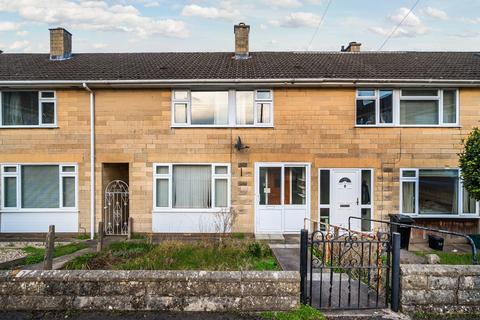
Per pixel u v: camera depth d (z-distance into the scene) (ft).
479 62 43.24
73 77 37.22
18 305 14.56
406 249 31.71
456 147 36.47
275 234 36.42
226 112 37.29
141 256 26.14
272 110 36.83
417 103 37.32
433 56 48.32
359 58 47.14
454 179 36.73
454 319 14.29
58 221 36.63
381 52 52.06
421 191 36.70
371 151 36.68
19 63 43.55
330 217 36.70
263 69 40.29
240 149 36.70
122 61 45.16
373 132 36.70
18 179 36.60
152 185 36.76
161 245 28.81
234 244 29.09
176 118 37.24
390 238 15.67
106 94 36.86
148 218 36.73
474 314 14.57
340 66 41.78
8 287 14.64
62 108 36.70
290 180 37.04
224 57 47.62
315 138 36.83
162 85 36.14
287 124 36.86
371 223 36.65
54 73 38.75
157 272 14.84
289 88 36.88
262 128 36.83
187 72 39.06
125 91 36.86
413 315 14.60
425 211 36.60
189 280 14.61
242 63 43.70
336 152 36.78
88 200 36.68
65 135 36.73
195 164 37.06
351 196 36.78
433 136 36.58
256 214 36.76
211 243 29.94
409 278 14.83
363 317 14.49
